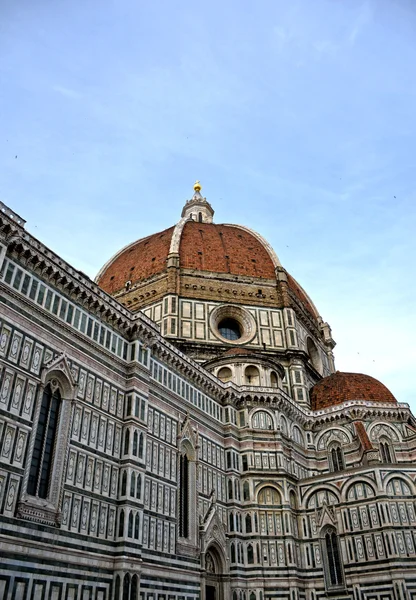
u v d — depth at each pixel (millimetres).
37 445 39531
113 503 43750
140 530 44156
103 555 40750
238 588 55000
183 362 59500
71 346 45188
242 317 86688
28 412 39062
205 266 91188
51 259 45531
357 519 59344
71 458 41375
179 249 93125
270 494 61875
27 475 37188
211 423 62188
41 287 44156
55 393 42844
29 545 35531
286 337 85188
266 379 71500
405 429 71875
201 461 57875
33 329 42000
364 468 61531
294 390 78812
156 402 53344
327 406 76625
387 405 73250
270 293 90875
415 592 53125
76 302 47531
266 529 59375
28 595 34344
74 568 38156
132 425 47688
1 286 40219
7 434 36844
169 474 51594
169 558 47625
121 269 98625
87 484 41938
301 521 63000
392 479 60125
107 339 49844
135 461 46469
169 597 46062
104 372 48000
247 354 72500
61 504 38906
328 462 71188
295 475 66375
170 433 54000
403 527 56906
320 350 97438
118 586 40438
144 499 46656
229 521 58562
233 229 106875
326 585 57906
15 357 39531
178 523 50531
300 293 104938
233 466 61938
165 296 84250
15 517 35406
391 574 54219
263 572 56625
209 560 55062
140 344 53000
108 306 50500
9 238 41719
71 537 38781
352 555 57906
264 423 66562
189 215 124000
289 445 67375
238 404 67312
